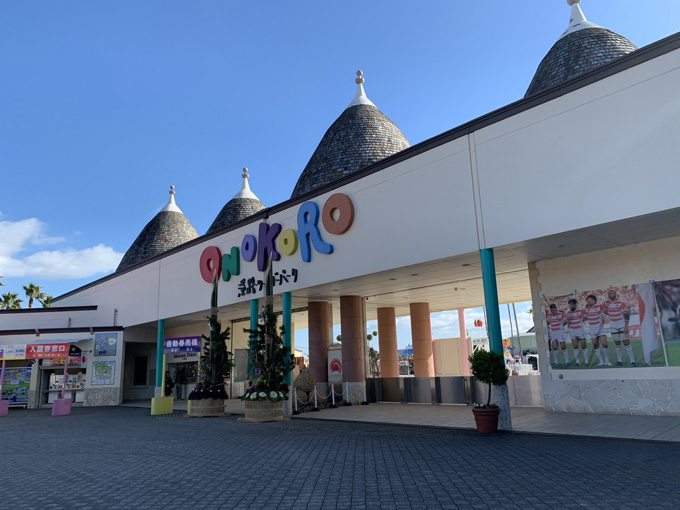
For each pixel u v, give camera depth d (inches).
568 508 202.7
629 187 384.5
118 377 1059.9
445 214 502.6
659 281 466.9
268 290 653.9
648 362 467.2
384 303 904.9
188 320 1031.6
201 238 877.2
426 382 741.9
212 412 695.1
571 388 518.3
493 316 451.2
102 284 1181.7
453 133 504.4
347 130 854.5
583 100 415.8
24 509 227.3
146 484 273.0
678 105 367.9
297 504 224.7
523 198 444.8
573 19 681.6
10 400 1055.0
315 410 697.6
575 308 521.3
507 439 387.9
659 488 226.2
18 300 2098.9
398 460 318.3
